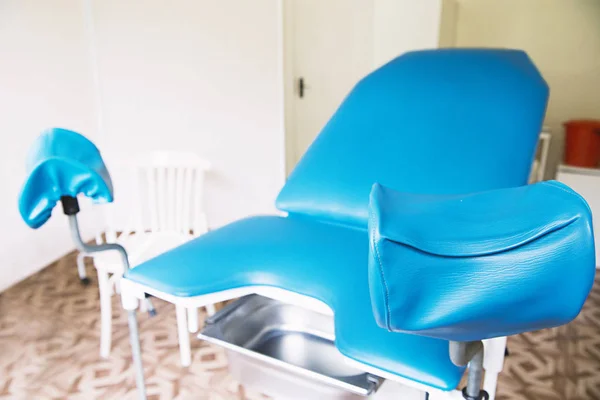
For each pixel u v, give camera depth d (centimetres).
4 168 258
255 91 287
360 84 159
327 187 140
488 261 59
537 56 380
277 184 304
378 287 61
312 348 143
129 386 184
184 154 213
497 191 77
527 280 58
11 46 256
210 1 273
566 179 298
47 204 96
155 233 217
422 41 315
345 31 338
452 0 352
